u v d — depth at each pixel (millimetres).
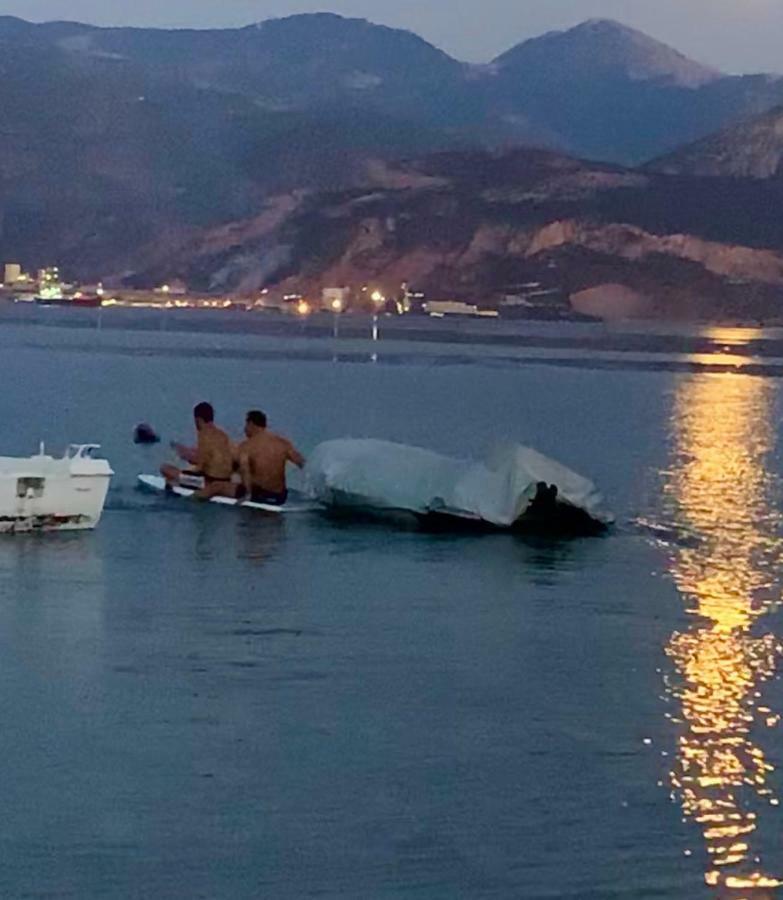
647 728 10570
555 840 8516
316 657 12344
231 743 10008
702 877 8102
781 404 51875
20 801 8867
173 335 105312
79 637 12742
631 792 9266
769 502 24031
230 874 7988
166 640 12727
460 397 50219
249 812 8812
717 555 18359
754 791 9328
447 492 19391
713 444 35438
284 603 14422
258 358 73250
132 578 15352
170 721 10445
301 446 32500
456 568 16641
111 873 7949
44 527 17766
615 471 28609
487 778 9469
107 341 88562
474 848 8391
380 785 9305
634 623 14078
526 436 36344
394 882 7953
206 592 14781
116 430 33219
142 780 9273
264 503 20266
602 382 63281
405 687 11492
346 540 18172
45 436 31516
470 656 12562
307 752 9883
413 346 100188
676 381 66688
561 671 12133
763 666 12492
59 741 9930
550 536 19172
